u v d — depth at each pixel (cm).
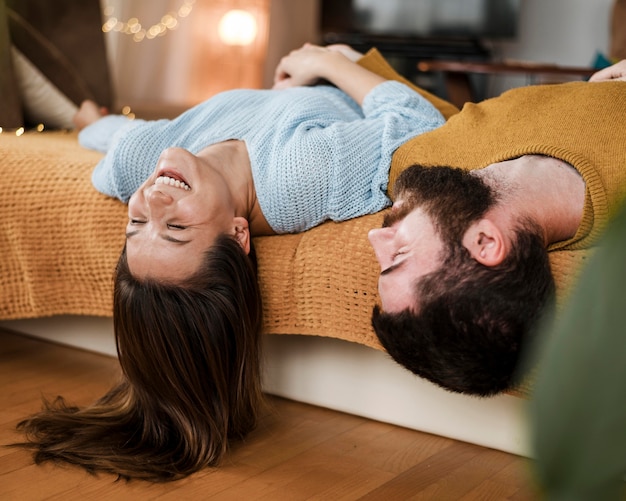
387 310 102
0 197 141
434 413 127
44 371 149
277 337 138
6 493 102
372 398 132
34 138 182
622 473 44
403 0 579
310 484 108
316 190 122
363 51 586
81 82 221
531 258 98
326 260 121
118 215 136
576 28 560
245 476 110
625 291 41
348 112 145
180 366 112
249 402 121
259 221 127
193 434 114
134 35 487
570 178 108
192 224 112
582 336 42
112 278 137
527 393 102
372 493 106
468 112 127
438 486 109
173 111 465
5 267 143
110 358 157
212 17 523
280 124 130
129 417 120
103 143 163
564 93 124
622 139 112
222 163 123
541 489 45
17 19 206
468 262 97
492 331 96
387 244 102
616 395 41
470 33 570
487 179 104
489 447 123
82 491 103
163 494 104
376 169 126
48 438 116
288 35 589
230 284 114
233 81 535
